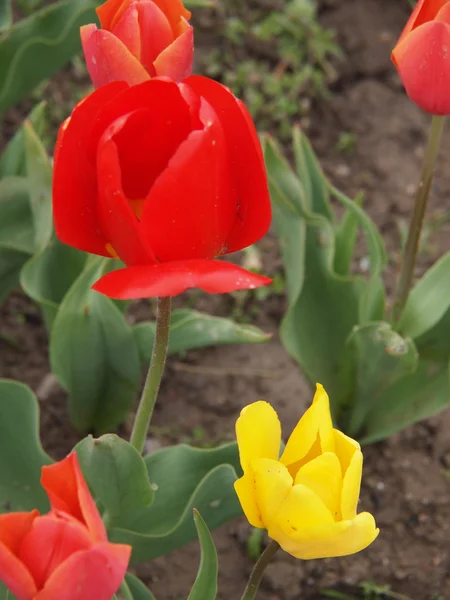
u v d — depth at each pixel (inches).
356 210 23.6
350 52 42.1
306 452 14.9
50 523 12.1
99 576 12.1
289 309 24.3
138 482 18.9
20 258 26.3
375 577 26.3
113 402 26.3
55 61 27.7
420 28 19.4
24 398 20.7
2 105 28.5
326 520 14.1
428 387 25.3
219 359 31.6
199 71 39.8
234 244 15.1
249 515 14.8
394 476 28.7
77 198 14.5
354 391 26.0
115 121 13.5
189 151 13.3
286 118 39.4
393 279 34.8
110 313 23.8
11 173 27.7
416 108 40.8
